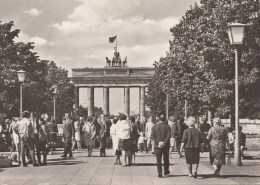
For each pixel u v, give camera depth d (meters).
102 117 37.38
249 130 60.31
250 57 34.66
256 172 24.31
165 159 22.95
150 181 20.73
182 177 22.12
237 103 27.14
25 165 27.61
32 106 72.38
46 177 22.28
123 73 164.75
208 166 27.19
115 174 23.44
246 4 34.69
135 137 31.27
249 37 34.91
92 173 23.88
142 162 29.94
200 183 19.98
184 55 50.22
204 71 38.00
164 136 22.39
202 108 50.91
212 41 36.81
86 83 165.38
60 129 62.53
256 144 41.78
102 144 34.81
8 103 65.56
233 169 25.67
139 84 164.62
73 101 137.00
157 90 89.50
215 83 36.31
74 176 22.66
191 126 22.08
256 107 36.41
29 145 27.62
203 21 43.78
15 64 68.38
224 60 35.34
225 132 22.36
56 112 129.25
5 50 68.62
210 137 22.38
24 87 70.12
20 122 27.75
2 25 71.19
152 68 164.12
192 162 21.81
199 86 44.62
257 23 34.84
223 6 35.44
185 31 52.34
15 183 20.17
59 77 135.88
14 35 71.75
